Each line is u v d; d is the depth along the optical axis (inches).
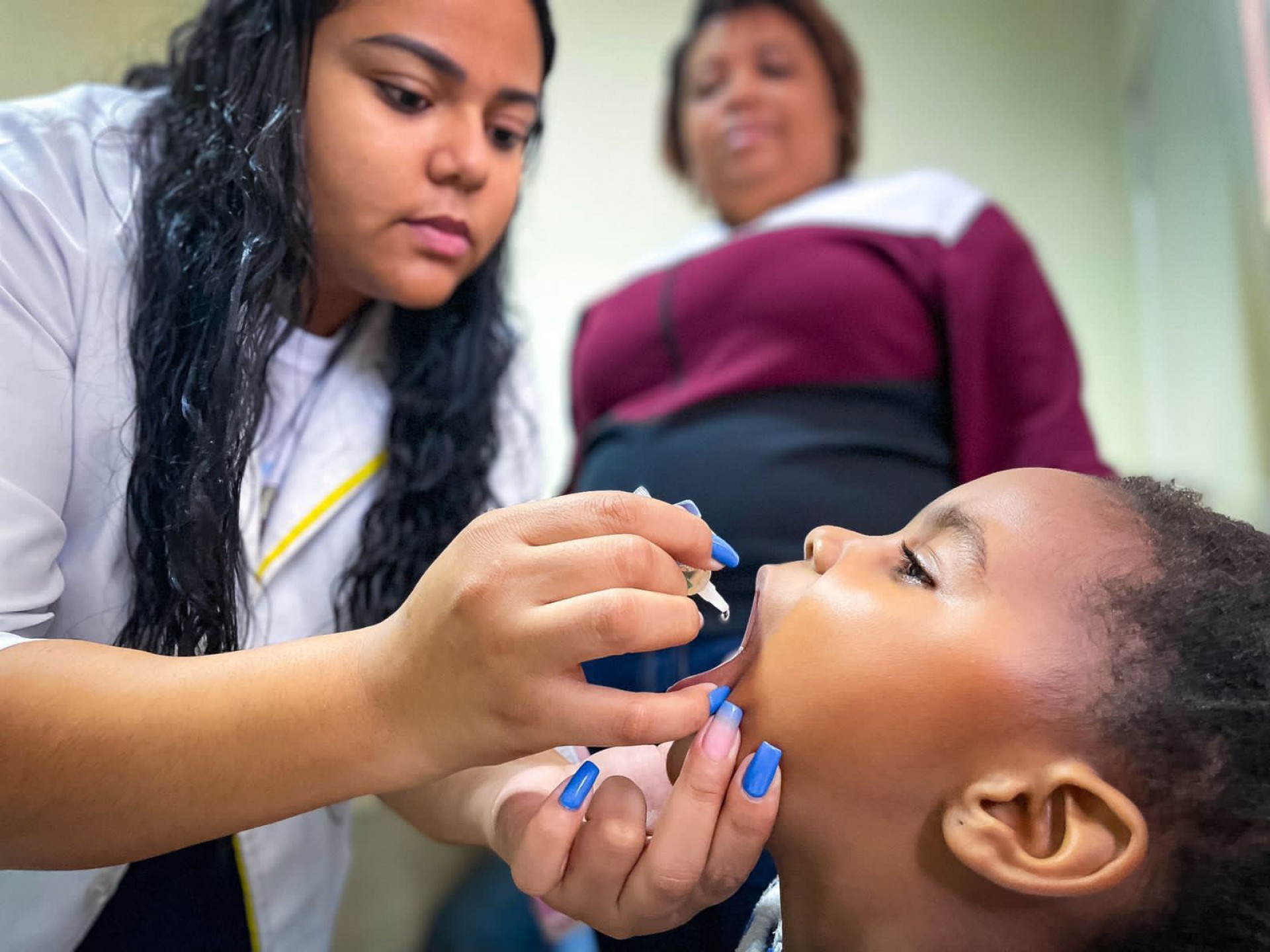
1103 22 91.7
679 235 96.7
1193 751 22.7
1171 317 83.5
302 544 36.7
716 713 24.8
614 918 26.2
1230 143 63.9
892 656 24.1
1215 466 72.6
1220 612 23.6
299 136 32.1
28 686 22.8
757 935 30.7
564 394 94.8
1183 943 23.3
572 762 33.2
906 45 93.4
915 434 49.8
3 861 24.0
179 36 36.4
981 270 50.4
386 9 31.1
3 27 60.2
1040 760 22.9
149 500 30.7
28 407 28.4
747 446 47.8
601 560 21.6
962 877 23.7
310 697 22.7
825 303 50.1
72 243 30.5
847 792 24.3
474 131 32.8
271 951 37.0
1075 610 23.8
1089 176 91.0
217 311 31.3
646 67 97.1
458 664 21.7
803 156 63.6
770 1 63.5
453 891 69.7
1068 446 48.5
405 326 40.7
